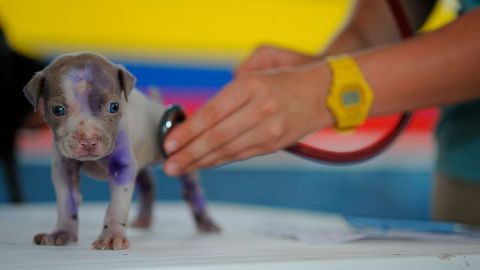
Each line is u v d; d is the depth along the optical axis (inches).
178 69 98.0
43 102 36.9
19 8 90.3
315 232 42.6
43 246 36.7
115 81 36.9
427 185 104.4
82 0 93.0
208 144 39.9
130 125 38.5
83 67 36.5
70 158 37.4
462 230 42.7
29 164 88.0
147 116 40.2
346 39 50.4
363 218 44.6
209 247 37.1
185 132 39.9
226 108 39.2
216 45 100.3
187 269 32.2
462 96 39.8
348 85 39.4
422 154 104.5
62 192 38.1
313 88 39.4
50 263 32.5
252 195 103.9
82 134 35.8
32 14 90.8
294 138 39.9
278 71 39.9
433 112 102.8
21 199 68.2
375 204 105.3
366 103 39.4
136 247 36.9
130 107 39.0
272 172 105.8
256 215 55.3
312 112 39.5
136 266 32.1
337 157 43.6
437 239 40.2
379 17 50.7
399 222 44.1
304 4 103.3
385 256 34.0
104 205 59.7
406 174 105.5
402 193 105.2
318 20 103.8
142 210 46.6
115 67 37.2
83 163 38.4
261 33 102.4
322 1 103.7
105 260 33.1
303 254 34.6
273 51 47.2
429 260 34.0
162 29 97.7
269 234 43.3
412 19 50.4
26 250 35.4
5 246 36.5
